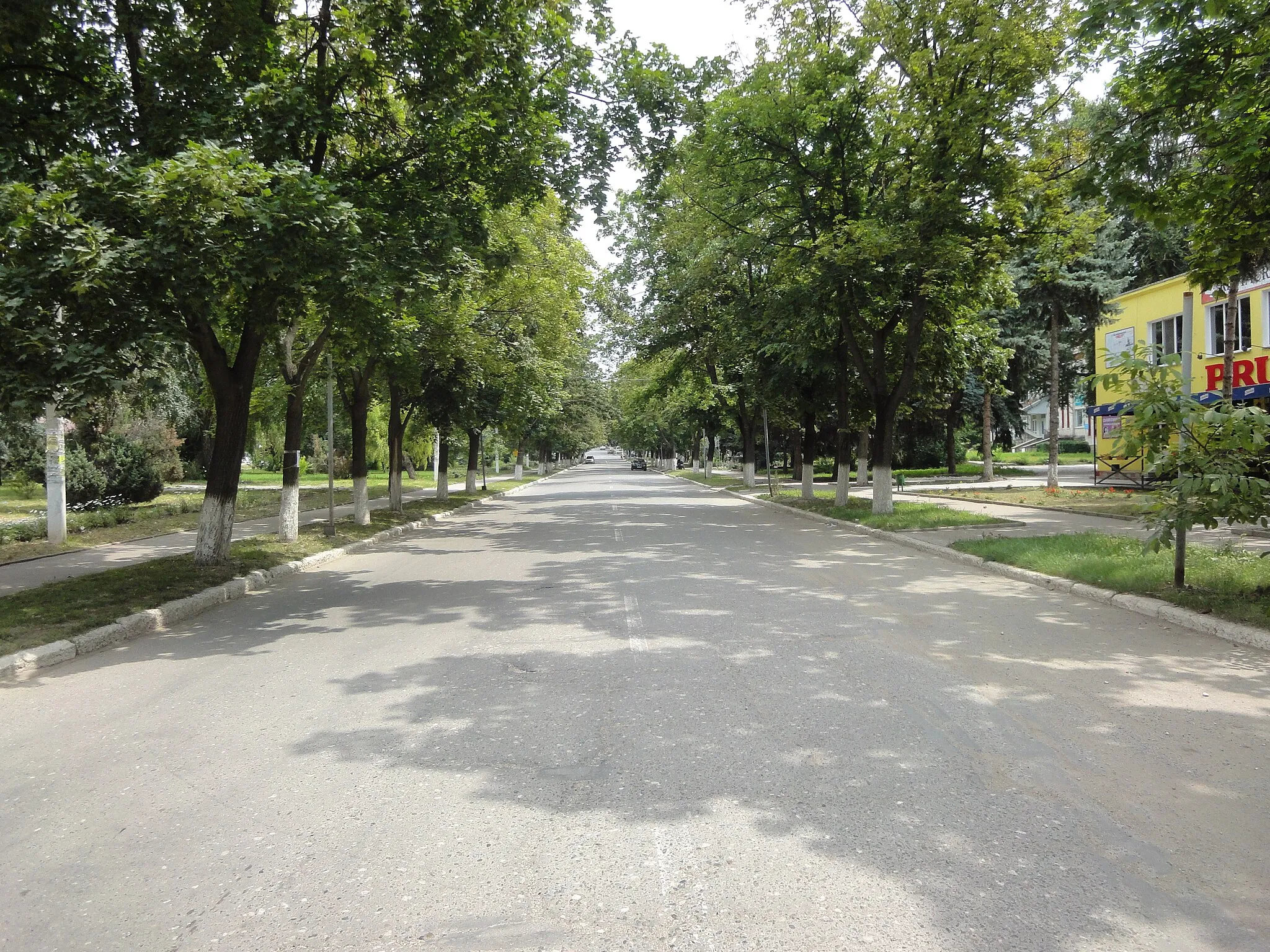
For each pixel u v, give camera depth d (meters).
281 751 4.98
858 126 19.06
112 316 8.65
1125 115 10.70
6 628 8.12
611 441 126.75
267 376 21.09
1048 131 16.86
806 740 4.98
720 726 5.25
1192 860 3.53
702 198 21.77
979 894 3.27
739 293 26.14
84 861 3.68
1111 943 2.94
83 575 12.12
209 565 12.02
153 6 10.40
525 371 26.20
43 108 10.26
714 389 36.81
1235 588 8.61
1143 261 30.27
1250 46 9.00
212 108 10.33
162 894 3.38
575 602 9.73
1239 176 9.24
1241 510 8.02
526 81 12.66
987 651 7.04
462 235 13.15
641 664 6.78
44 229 7.80
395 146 13.24
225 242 8.61
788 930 3.04
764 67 18.61
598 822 3.95
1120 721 5.27
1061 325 28.52
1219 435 8.25
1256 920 3.09
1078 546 12.04
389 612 9.46
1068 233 17.66
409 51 11.59
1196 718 5.32
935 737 5.02
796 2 17.91
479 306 21.80
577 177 13.85
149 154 9.41
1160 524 8.74
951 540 14.73
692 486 44.84
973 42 15.57
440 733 5.25
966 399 39.81
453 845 3.75
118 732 5.43
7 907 3.32
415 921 3.15
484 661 7.02
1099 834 3.77
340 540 16.64
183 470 42.50
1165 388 8.37
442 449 30.23
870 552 14.28
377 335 12.83
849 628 8.00
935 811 4.01
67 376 8.26
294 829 3.94
